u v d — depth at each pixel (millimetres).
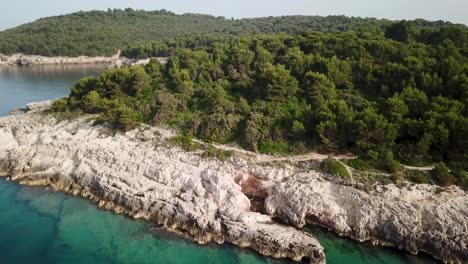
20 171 56250
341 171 47656
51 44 198625
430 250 40969
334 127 51719
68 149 58031
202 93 67312
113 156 54625
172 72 75438
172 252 40844
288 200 46312
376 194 44812
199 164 52219
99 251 40656
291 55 71250
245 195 49812
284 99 62000
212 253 40938
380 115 51156
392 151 50219
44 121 68812
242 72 73562
